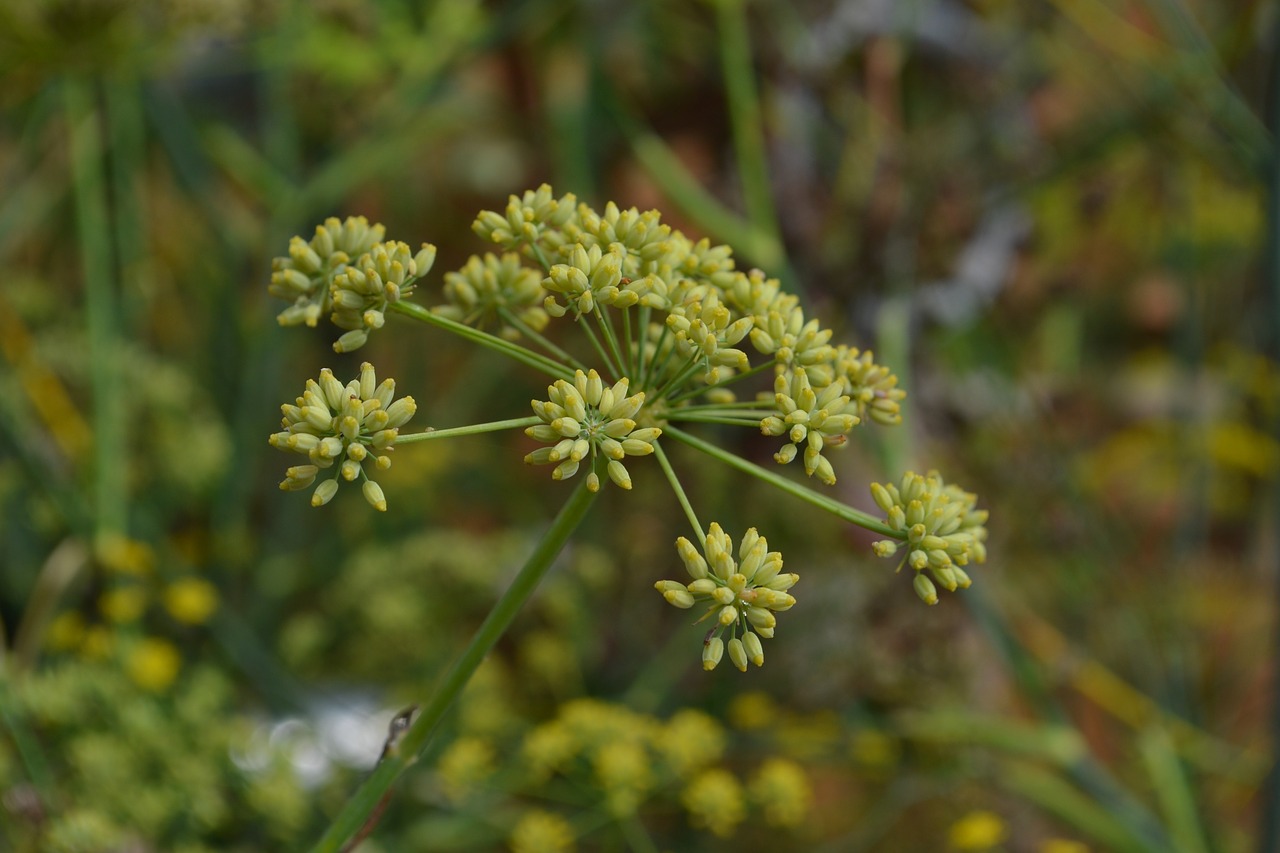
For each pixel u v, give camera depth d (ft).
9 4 2.09
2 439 2.08
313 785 1.99
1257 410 2.91
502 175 2.87
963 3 2.80
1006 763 2.39
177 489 2.33
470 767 1.92
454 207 2.89
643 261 1.47
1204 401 3.03
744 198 2.54
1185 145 2.65
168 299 2.75
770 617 1.41
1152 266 3.20
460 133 2.83
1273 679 1.98
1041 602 2.75
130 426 2.23
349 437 1.41
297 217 2.48
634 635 2.67
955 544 1.45
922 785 2.27
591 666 2.60
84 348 2.20
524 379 2.79
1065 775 2.55
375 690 2.26
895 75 2.73
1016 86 2.79
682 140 2.67
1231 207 3.06
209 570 2.42
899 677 2.37
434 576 2.24
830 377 1.47
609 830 1.94
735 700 2.37
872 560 2.44
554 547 1.44
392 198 2.83
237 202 2.82
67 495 1.99
